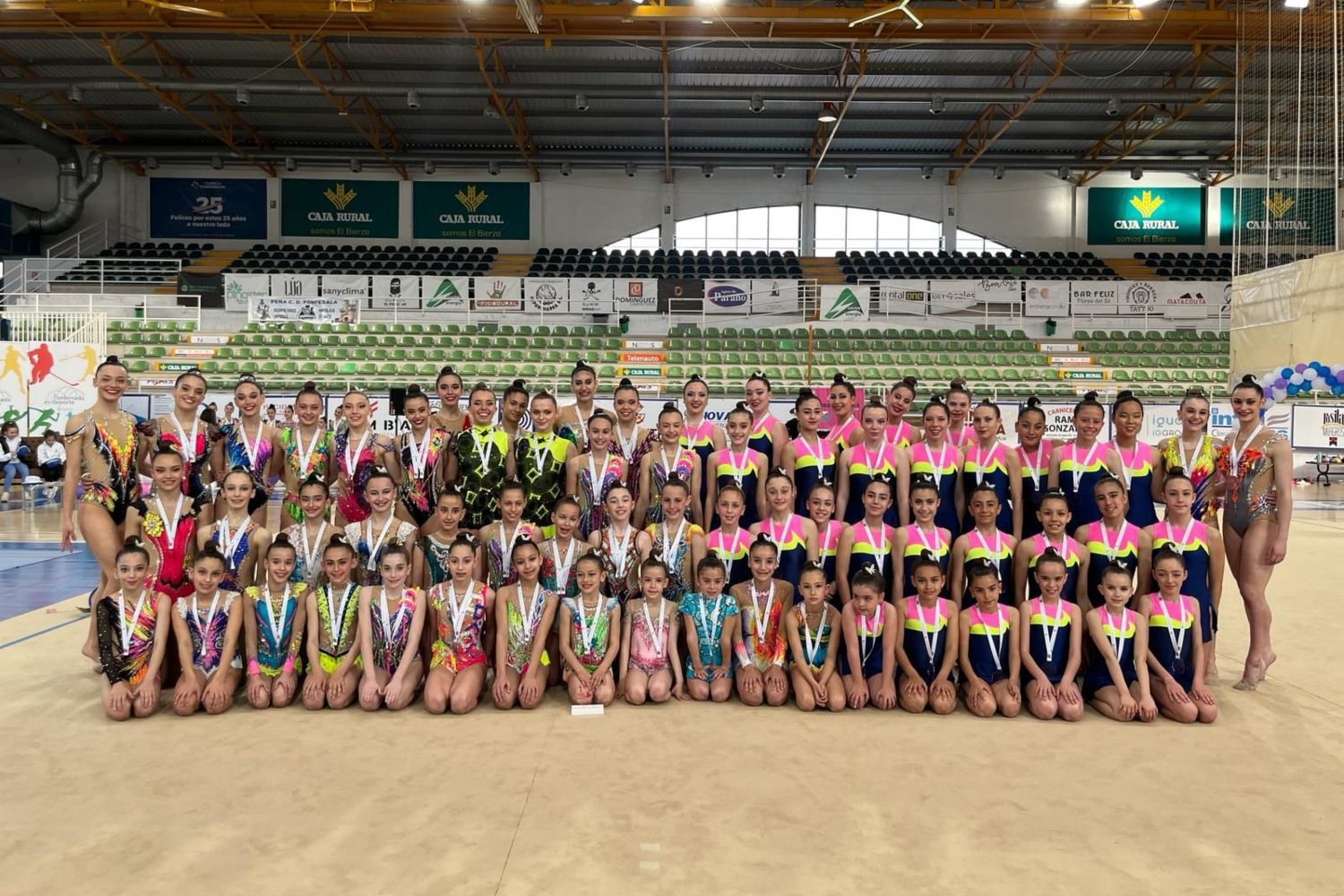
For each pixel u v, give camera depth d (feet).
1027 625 15.05
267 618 14.87
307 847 9.61
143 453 17.29
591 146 78.84
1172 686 14.56
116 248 79.30
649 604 15.75
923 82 64.80
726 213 84.33
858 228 84.38
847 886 8.84
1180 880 9.05
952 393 19.80
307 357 61.05
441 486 17.38
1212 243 83.87
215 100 68.69
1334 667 17.79
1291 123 52.80
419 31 53.06
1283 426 52.75
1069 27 52.65
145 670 14.29
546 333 66.39
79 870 9.09
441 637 14.98
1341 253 37.47
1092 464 17.48
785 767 12.13
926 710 15.01
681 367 62.08
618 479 16.84
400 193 83.05
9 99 65.92
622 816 10.44
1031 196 83.82
